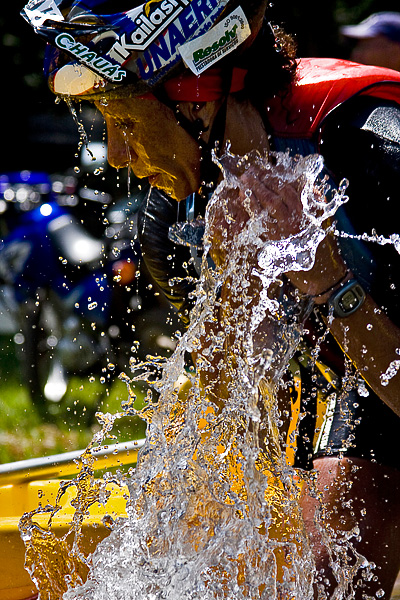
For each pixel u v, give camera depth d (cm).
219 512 265
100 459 390
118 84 244
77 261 834
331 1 929
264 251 233
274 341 263
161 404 284
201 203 288
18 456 664
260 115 262
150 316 786
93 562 271
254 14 248
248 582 257
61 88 253
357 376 280
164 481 278
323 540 273
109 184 927
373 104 265
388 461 281
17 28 1001
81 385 780
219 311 292
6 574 292
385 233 251
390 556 278
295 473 272
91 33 242
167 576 257
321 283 237
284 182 234
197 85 252
